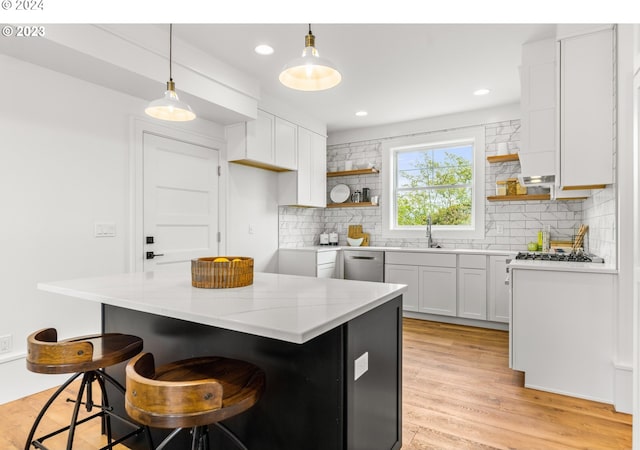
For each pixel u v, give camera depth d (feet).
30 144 7.96
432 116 15.72
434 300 13.92
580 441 6.10
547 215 13.62
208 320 3.83
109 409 5.18
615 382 7.23
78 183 8.81
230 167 13.30
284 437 4.40
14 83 7.72
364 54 10.03
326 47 9.66
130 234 9.90
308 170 15.83
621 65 7.42
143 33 8.57
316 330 3.43
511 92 12.90
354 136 17.87
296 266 15.28
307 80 5.87
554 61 8.91
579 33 8.08
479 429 6.47
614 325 7.44
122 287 5.57
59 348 4.33
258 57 10.38
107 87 9.36
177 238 11.28
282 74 5.39
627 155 7.30
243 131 12.55
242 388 3.76
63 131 8.52
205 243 12.23
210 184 12.43
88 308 8.98
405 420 6.77
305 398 4.26
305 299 4.69
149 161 10.46
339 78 5.58
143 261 10.23
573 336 7.79
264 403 4.56
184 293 5.09
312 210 18.17
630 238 7.27
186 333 5.25
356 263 15.76
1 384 7.46
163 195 10.87
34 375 7.95
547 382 8.02
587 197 11.71
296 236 16.97
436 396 7.75
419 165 16.69
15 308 7.72
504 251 13.20
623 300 7.30
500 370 9.18
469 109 14.83
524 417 6.89
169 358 5.44
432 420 6.77
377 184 17.30
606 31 7.86
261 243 14.82
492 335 12.22
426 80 11.82
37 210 8.08
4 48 7.30
